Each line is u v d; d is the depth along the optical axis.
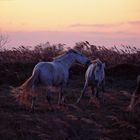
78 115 15.20
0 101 17.31
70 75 26.06
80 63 17.20
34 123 13.80
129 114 15.19
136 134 13.49
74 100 18.45
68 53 16.83
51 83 15.84
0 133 12.72
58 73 16.03
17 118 14.17
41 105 16.55
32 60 29.95
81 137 13.10
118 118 14.94
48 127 13.46
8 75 24.88
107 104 17.62
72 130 13.41
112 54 30.64
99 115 15.27
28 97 15.47
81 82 24.11
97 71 17.64
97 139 13.01
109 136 13.35
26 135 12.82
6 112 15.25
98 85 17.80
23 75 25.03
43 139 12.59
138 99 15.47
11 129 13.17
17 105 16.58
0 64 27.64
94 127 13.89
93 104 17.47
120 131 13.67
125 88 22.98
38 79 15.57
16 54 30.23
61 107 16.14
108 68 27.45
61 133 13.02
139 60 30.34
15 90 15.65
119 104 17.62
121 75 26.55
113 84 24.19
